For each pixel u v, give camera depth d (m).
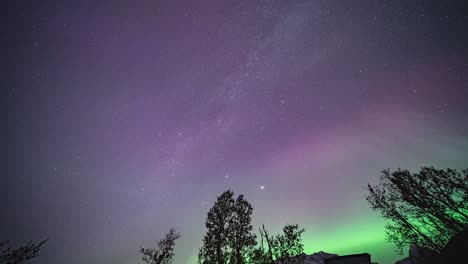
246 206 22.05
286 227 19.72
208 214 21.83
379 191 21.09
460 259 13.88
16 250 12.38
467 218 16.67
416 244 18.14
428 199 18.28
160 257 21.75
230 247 19.73
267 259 18.41
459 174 17.64
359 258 15.66
